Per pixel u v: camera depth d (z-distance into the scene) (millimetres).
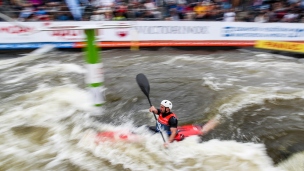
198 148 5043
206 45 12086
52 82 8250
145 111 6707
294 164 4723
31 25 10602
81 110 6543
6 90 7664
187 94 7617
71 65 9742
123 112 6625
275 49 12391
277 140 5469
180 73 9203
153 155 4871
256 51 12609
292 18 12711
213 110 6734
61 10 11039
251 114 6504
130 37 11531
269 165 4676
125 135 5348
